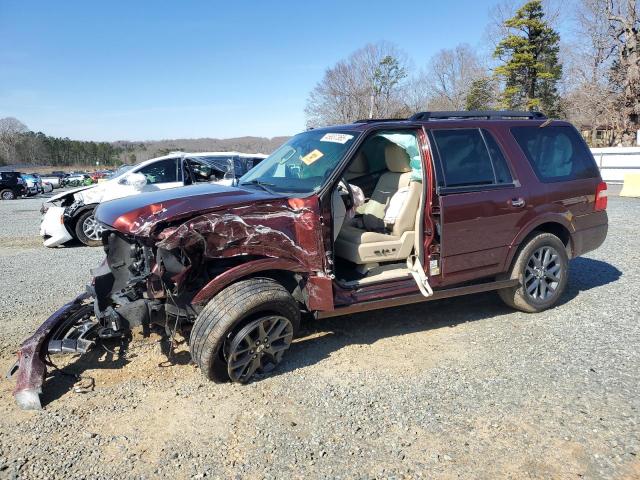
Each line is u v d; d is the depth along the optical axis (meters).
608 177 21.77
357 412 3.40
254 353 3.76
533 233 5.04
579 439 3.06
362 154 5.32
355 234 4.45
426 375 3.90
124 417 3.39
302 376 3.91
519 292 4.98
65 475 2.83
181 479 2.79
